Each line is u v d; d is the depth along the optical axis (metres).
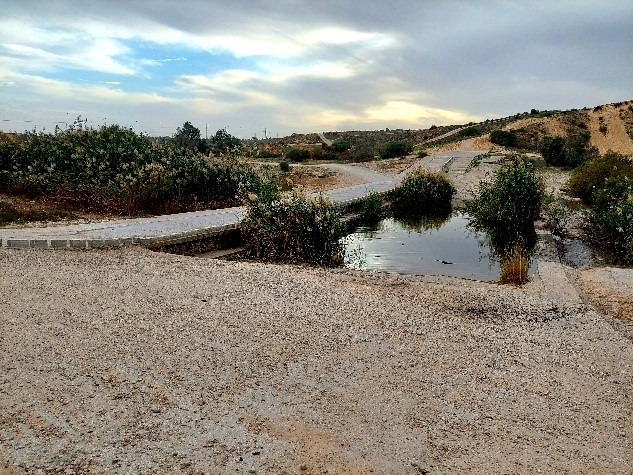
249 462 4.35
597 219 15.77
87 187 16.94
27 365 5.94
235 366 6.05
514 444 4.72
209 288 8.91
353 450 4.55
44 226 13.71
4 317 7.34
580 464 4.45
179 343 6.64
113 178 17.45
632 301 8.91
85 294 8.42
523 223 15.94
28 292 8.42
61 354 6.25
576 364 6.39
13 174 18.55
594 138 61.72
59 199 17.27
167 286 8.95
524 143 57.06
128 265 10.16
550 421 5.12
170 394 5.39
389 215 21.23
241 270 10.18
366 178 31.30
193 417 4.99
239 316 7.64
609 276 10.46
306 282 9.48
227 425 4.87
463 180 29.41
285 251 12.34
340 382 5.75
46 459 4.30
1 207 15.87
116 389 5.47
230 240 13.14
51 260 10.32
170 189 17.39
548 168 37.06
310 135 93.31
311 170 37.19
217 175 18.75
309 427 4.88
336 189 24.81
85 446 4.50
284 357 6.33
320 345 6.71
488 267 12.45
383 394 5.53
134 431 4.74
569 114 69.25
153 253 11.16
